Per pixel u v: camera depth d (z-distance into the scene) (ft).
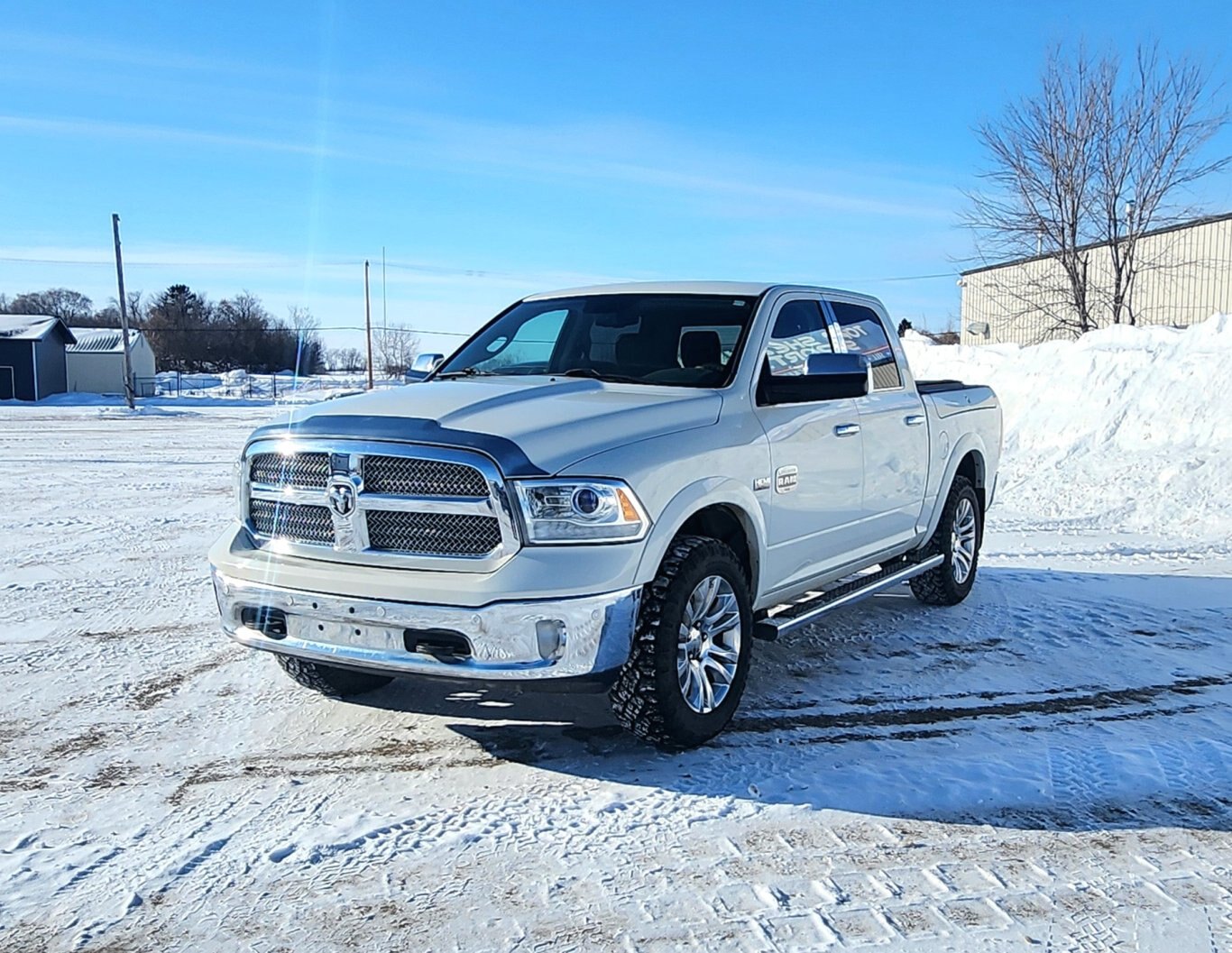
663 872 11.00
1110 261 93.56
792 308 18.24
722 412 15.31
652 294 18.57
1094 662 18.90
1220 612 22.56
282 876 10.86
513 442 12.85
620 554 12.89
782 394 16.17
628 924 9.96
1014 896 10.52
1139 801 12.88
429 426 13.34
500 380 17.20
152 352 212.02
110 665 18.45
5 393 165.68
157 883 10.71
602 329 18.10
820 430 17.28
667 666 13.47
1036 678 17.90
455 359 19.52
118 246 139.74
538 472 12.67
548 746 14.61
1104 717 15.97
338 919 10.03
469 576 12.65
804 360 17.97
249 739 14.85
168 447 72.59
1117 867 11.16
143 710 16.11
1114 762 14.07
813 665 18.62
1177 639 20.44
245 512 14.96
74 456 64.39
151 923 9.95
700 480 14.20
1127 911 10.25
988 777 13.55
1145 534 32.50
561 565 12.58
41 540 32.19
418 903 10.35
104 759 14.10
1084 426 44.29
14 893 10.48
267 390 205.16
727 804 12.68
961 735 15.14
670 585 13.52
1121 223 86.43
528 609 12.42
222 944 9.60
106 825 12.07
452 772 13.67
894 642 20.22
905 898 10.48
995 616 22.31
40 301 356.18
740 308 17.43
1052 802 12.84
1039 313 98.99
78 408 143.23
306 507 14.14
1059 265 96.78
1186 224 87.86
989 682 17.70
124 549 30.63
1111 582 25.64
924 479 21.24
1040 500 38.27
